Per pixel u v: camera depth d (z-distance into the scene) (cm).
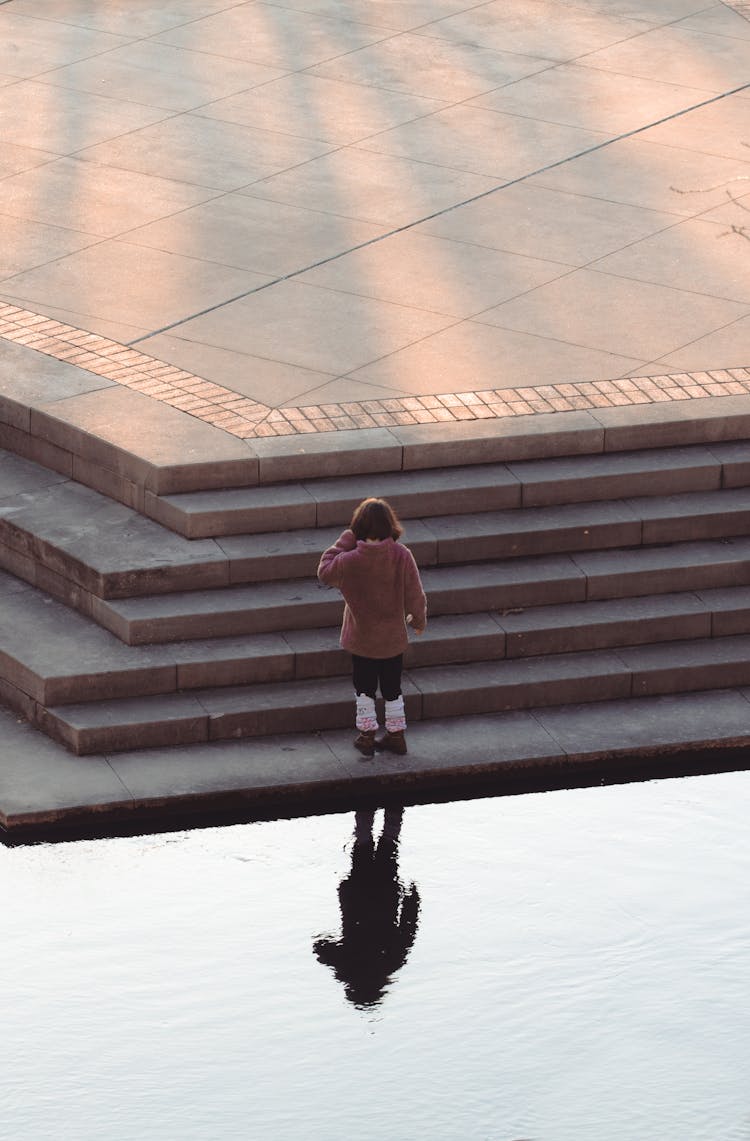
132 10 3500
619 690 1961
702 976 1525
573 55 3312
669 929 1586
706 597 2042
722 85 3194
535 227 2652
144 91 3112
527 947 1558
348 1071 1405
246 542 1991
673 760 1884
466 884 1650
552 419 2125
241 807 1784
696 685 1983
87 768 1809
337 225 2650
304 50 3312
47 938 1555
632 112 3070
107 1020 1454
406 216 2681
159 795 1761
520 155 2898
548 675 1947
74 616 1972
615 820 1764
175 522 1995
